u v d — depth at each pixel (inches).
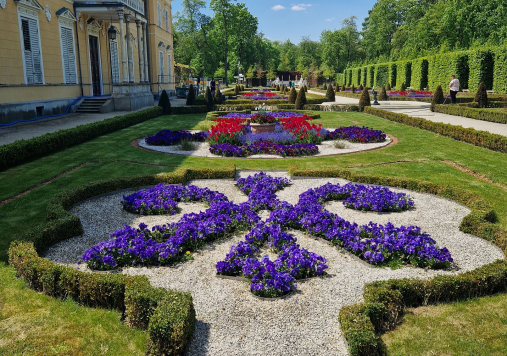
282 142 497.0
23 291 166.7
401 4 2493.8
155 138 502.9
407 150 462.6
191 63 2480.3
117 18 879.7
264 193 282.4
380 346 133.0
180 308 136.9
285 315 152.2
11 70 610.5
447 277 164.1
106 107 789.2
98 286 155.5
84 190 286.4
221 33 2322.8
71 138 475.2
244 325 146.6
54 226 213.6
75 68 800.3
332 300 162.2
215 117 745.6
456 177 349.4
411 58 1711.4
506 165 379.2
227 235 226.4
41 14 681.0
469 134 487.8
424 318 152.0
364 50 3137.3
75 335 140.6
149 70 1211.2
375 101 981.2
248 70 2950.3
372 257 191.6
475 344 136.3
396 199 276.7
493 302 162.1
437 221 252.8
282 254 186.7
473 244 219.8
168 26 1392.7
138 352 132.9
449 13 1632.6
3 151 357.4
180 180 331.6
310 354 131.7
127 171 367.9
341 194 294.4
